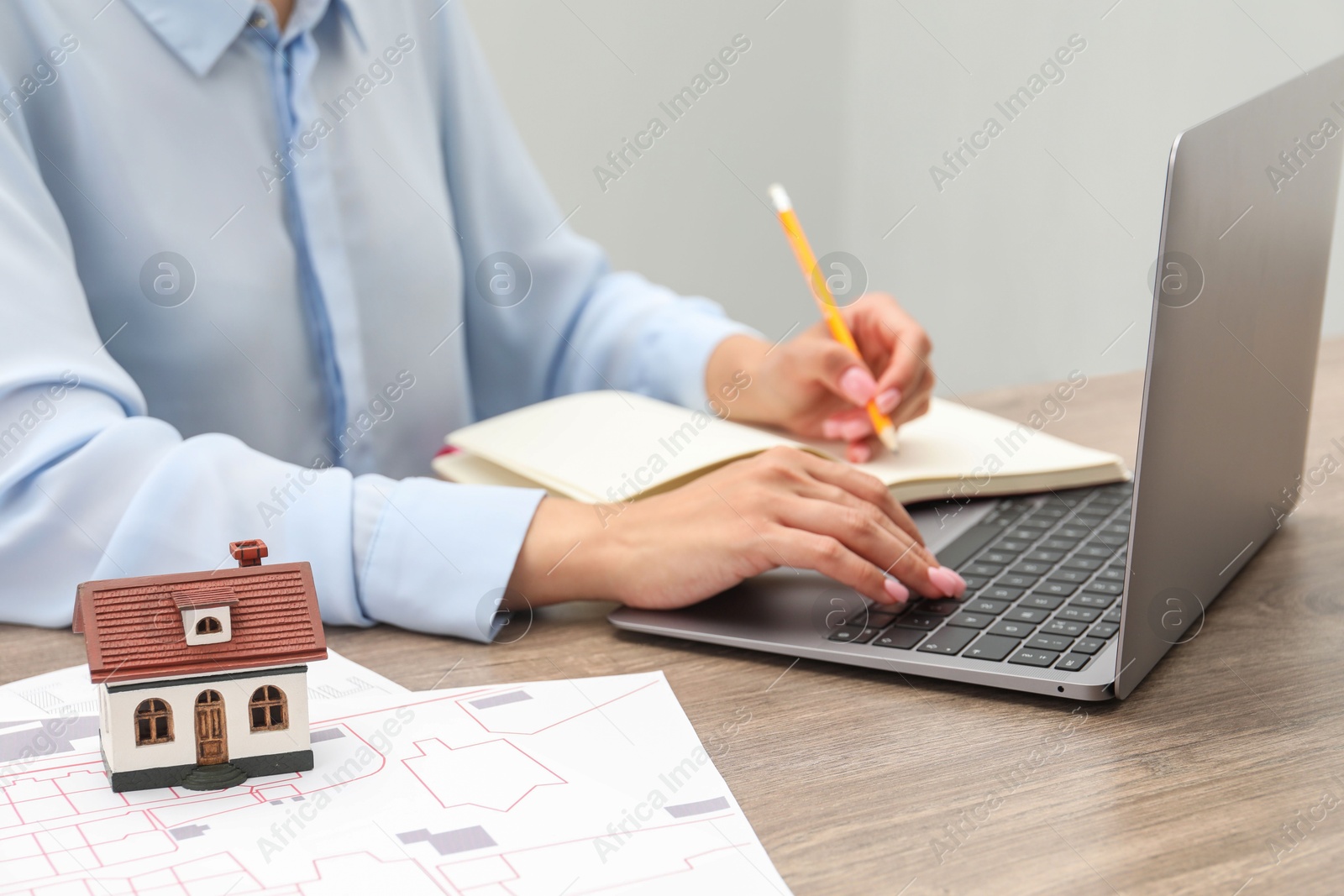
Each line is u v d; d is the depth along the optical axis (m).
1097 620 0.59
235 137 0.94
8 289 0.70
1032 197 2.01
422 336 1.05
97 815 0.43
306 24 0.96
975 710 0.52
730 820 0.43
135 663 0.44
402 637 0.62
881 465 0.81
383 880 0.39
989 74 2.04
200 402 0.95
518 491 0.67
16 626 0.63
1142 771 0.46
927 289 2.26
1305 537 0.74
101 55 0.88
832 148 2.33
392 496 0.66
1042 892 0.38
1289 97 0.61
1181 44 1.72
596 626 0.63
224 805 0.44
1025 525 0.74
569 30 2.04
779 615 0.62
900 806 0.44
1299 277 0.68
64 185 0.88
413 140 1.06
